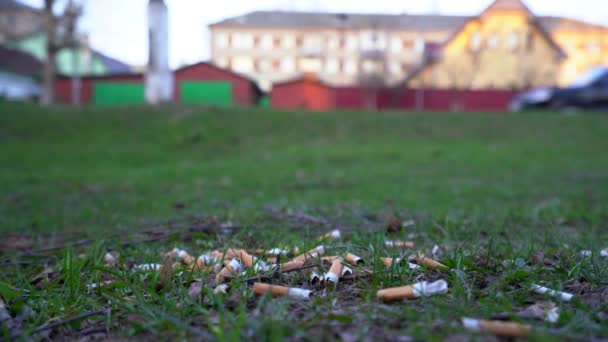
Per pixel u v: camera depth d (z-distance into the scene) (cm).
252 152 1309
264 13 4819
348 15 4719
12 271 246
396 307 145
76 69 2448
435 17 4531
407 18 4497
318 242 249
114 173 949
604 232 339
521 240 277
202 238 312
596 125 1667
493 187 713
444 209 444
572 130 1612
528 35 3391
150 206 524
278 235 293
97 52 4419
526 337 115
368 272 184
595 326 123
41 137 1406
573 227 371
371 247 230
